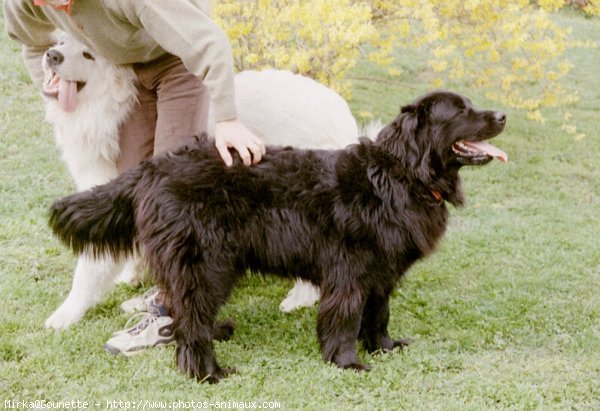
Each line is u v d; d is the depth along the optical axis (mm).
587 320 4367
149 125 4086
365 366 3697
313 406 3293
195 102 3887
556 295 4770
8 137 7395
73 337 3879
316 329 3857
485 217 6332
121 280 4680
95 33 3621
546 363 3789
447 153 3609
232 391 3432
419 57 11133
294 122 4398
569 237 5859
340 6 5844
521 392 3438
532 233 5930
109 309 4359
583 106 9898
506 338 4133
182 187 3492
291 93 4465
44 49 4109
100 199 3578
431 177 3604
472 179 7285
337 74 7000
